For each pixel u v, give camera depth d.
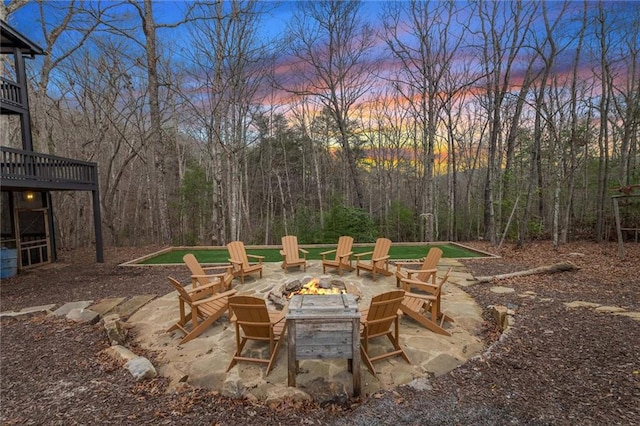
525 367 3.37
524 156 15.11
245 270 6.86
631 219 12.00
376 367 3.58
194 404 3.02
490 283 6.66
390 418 2.74
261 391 3.21
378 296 3.48
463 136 19.05
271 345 3.66
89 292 6.59
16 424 2.68
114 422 2.70
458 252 10.12
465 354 3.86
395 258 9.22
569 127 14.37
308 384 3.28
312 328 3.16
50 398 3.04
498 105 13.52
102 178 20.19
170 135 22.02
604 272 7.24
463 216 17.97
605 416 2.55
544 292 5.93
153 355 4.00
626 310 4.80
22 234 9.52
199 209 17.94
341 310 3.17
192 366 3.64
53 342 4.28
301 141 26.31
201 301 4.44
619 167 13.30
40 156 8.09
